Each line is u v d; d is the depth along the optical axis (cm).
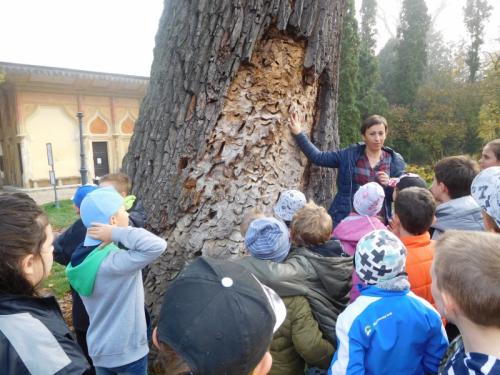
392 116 2380
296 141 276
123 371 175
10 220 102
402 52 2598
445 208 212
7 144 1806
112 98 1916
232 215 250
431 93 2398
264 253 165
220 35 252
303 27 262
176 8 277
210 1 256
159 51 286
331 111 303
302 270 163
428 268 168
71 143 1808
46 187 1728
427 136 2261
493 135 1745
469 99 2258
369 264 139
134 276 179
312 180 298
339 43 302
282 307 118
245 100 257
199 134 254
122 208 186
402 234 181
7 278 100
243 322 85
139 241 167
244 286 92
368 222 204
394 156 294
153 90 283
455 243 108
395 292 139
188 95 261
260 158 257
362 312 137
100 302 174
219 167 253
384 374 135
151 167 268
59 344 100
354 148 285
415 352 136
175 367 84
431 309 141
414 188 186
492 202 144
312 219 184
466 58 2814
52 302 110
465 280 98
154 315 249
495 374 91
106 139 1922
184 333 83
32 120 1692
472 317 97
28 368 92
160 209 257
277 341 157
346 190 282
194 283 91
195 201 251
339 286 167
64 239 217
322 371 172
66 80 1706
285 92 265
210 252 246
